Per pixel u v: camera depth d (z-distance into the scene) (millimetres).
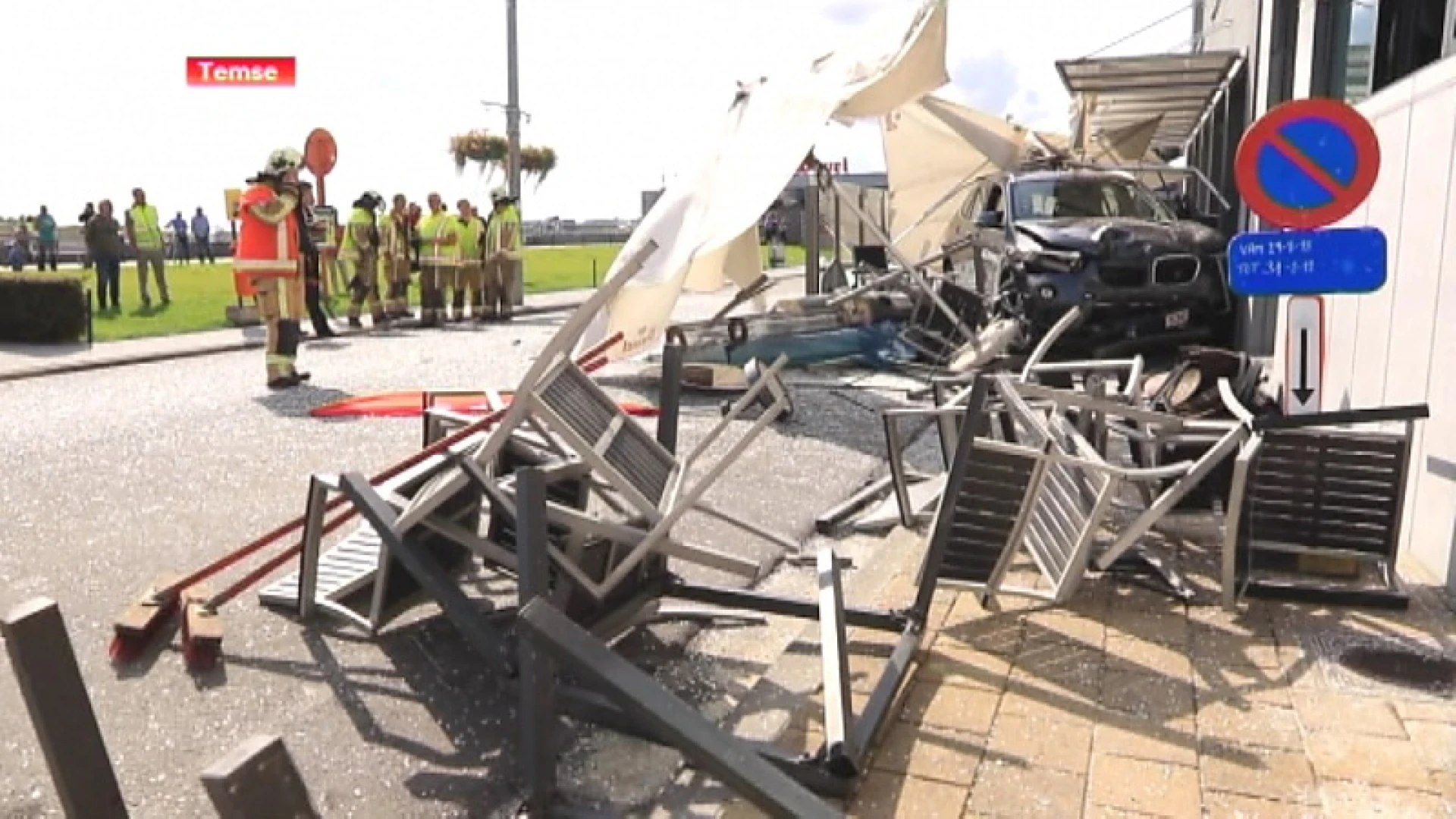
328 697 3697
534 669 2846
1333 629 4035
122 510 5984
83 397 9898
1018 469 4047
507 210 18500
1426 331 4648
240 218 10281
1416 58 6391
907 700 3486
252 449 7562
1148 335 10102
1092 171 11875
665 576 4246
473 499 4113
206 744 3363
